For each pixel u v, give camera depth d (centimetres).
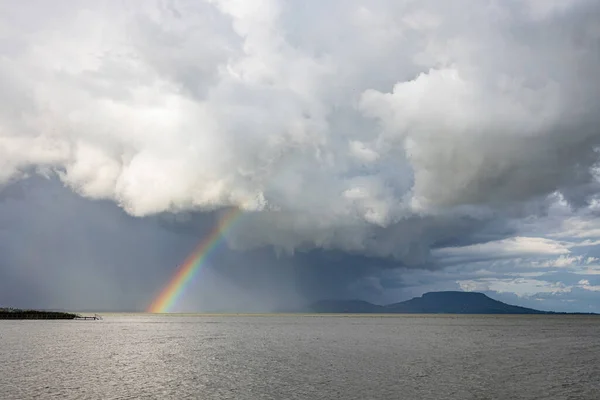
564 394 5194
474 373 6550
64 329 17200
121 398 4894
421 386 5575
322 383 5747
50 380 5872
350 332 16712
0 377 6062
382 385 5631
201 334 15238
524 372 6675
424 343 11712
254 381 5881
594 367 7250
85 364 7388
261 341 12294
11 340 11881
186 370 6781
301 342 11981
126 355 8731
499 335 15300
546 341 12644
